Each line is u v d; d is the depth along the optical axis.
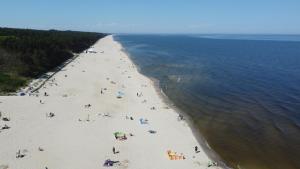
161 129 57.91
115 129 57.12
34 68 100.50
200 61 157.12
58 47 142.00
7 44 110.94
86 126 57.97
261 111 69.12
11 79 85.69
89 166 43.56
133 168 43.50
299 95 82.44
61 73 107.00
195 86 94.12
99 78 101.50
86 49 197.50
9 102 69.88
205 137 55.16
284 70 127.50
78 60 141.75
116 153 47.69
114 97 78.31
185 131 57.41
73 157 45.88
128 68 125.94
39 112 64.38
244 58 175.50
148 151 48.78
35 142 50.16
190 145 51.56
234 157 47.94
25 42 118.56
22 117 60.97
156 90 88.31
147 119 62.91
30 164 43.25
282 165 45.56
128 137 53.75
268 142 53.03
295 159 47.16
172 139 53.59
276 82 100.31
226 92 86.62
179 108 71.50
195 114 67.25
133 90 86.88
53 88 84.75
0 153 45.88
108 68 123.19
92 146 49.75
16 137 51.66
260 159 47.38
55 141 50.94
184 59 165.38
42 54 114.00
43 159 44.84
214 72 120.31
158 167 44.00
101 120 61.44
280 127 59.47
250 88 91.56
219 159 47.19
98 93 81.62
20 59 101.38
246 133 56.94
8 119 59.38
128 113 66.25
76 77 101.44
